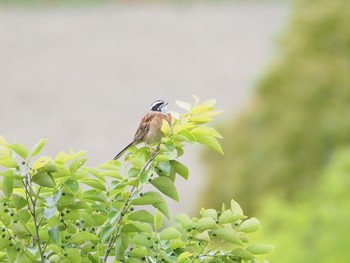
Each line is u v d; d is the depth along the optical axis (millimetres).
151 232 5688
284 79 21234
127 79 44969
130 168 5820
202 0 56281
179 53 48375
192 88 43844
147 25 52938
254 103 21438
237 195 20828
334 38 21406
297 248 14242
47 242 5715
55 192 5676
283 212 14828
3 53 48625
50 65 47156
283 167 20391
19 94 43188
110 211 5695
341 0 21656
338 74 20828
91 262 5781
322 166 20203
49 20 53469
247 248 5812
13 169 5492
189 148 34562
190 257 5754
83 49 49125
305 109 20703
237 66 45969
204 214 5836
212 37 50688
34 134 38625
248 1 55438
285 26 22281
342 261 14125
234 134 21328
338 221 14297
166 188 5742
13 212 5660
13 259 5652
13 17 53844
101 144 37562
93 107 41781
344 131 20297
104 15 54375
